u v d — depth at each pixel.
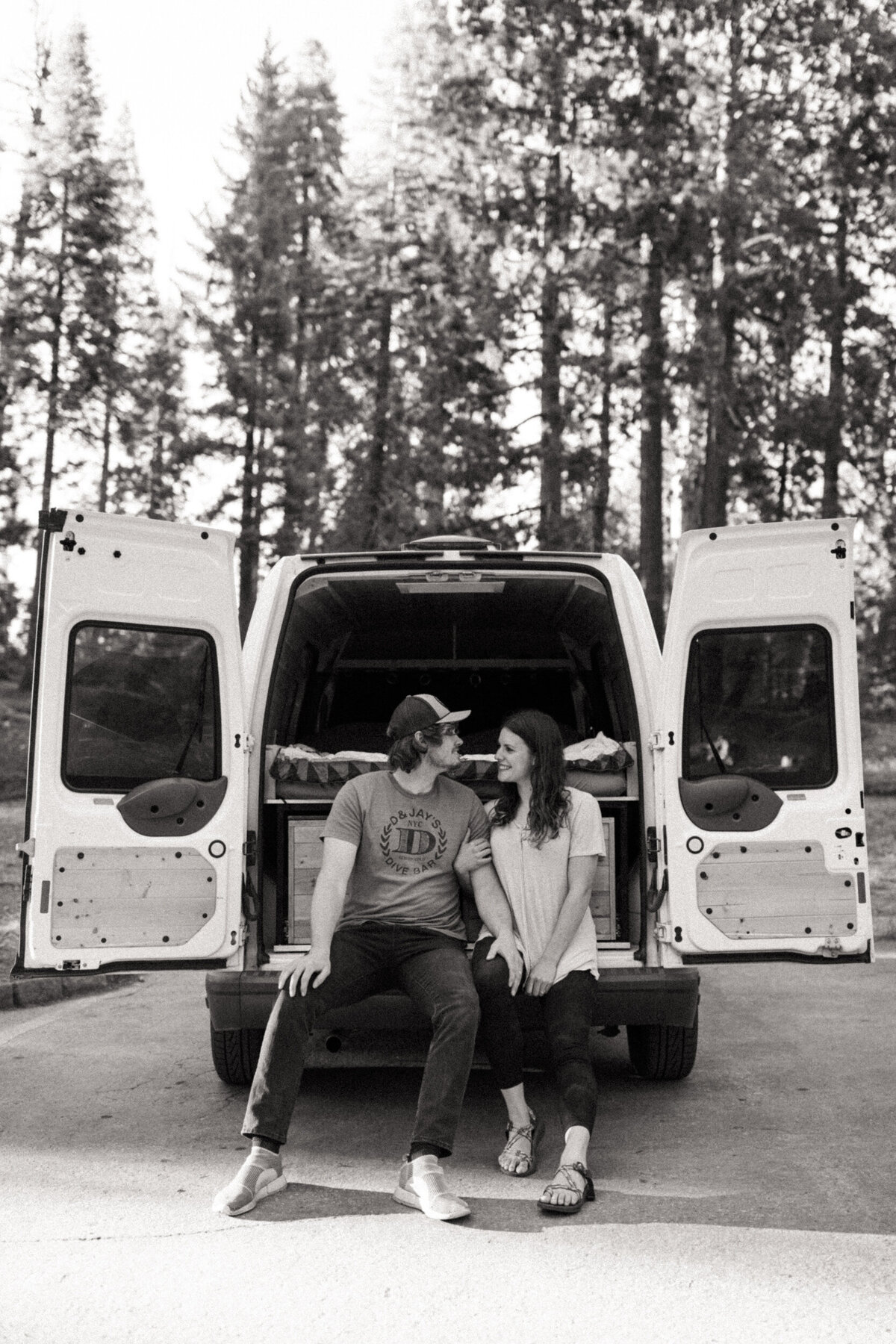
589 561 5.58
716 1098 5.40
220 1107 5.29
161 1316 3.29
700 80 20.45
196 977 8.76
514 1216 3.99
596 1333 3.18
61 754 4.61
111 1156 4.64
